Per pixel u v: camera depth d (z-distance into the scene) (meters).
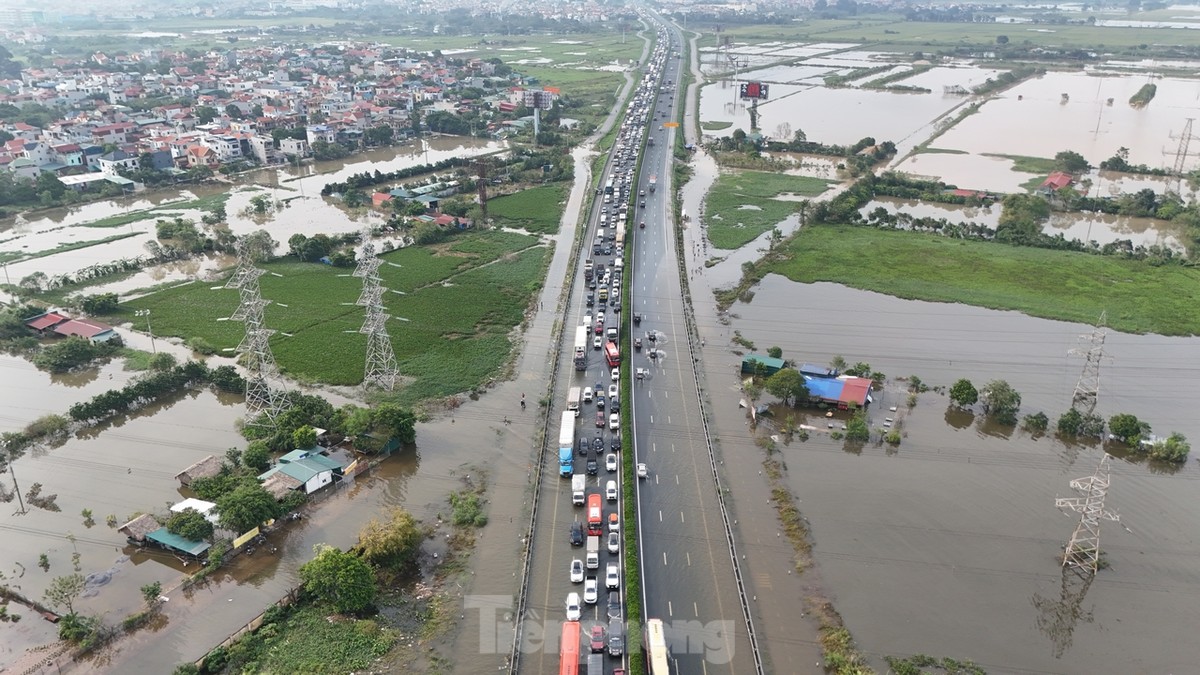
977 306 183.12
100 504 113.94
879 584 99.12
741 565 102.19
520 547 105.19
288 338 163.50
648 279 198.88
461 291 190.38
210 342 162.38
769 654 88.19
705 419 136.00
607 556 103.44
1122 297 186.62
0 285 190.88
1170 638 91.12
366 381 143.75
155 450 127.56
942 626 92.50
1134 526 109.94
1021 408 139.75
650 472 121.50
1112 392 145.38
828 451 128.00
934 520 111.19
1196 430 133.38
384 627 91.38
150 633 90.38
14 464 123.75
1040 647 89.62
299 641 88.69
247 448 123.75
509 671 85.06
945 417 138.00
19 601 95.56
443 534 107.81
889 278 199.00
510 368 153.88
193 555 101.06
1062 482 120.06
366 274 143.50
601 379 149.50
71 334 163.38
